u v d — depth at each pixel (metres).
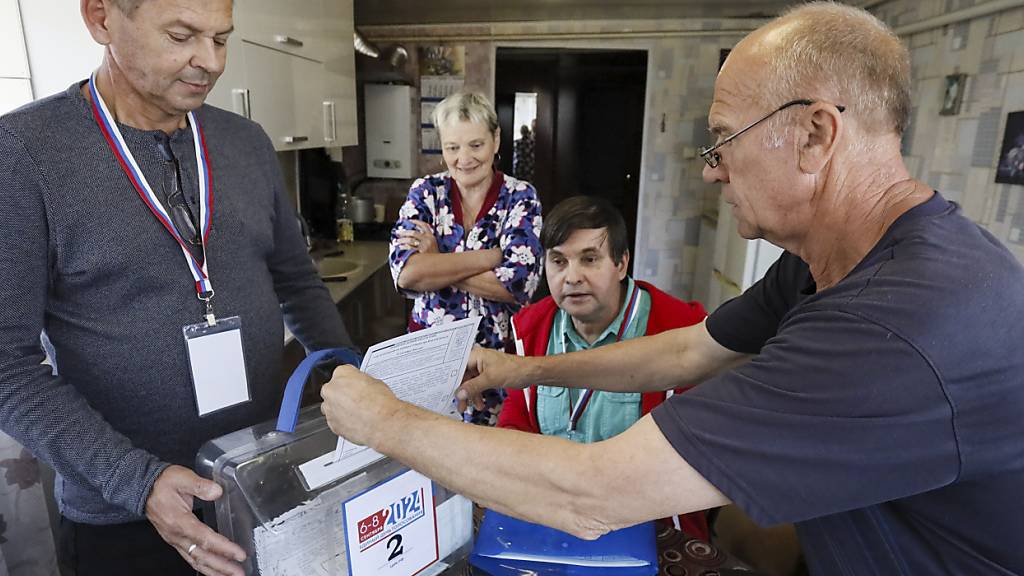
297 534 0.60
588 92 5.39
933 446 0.53
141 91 0.87
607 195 5.62
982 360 0.52
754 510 0.56
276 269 1.24
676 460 0.58
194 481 0.73
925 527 0.61
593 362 1.07
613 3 3.75
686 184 4.55
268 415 1.10
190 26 0.82
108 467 0.78
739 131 0.64
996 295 0.53
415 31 4.32
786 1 3.70
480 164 1.72
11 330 0.82
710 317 1.03
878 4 3.29
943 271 0.54
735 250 3.40
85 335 0.92
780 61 0.61
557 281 1.25
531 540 0.74
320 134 2.82
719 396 0.59
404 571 0.69
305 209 3.57
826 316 0.57
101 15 0.83
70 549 1.00
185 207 0.97
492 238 1.78
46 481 1.40
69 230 0.86
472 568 0.73
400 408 0.64
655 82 4.37
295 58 2.47
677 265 4.70
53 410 0.81
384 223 4.13
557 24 4.28
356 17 4.11
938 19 2.67
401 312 3.70
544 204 5.67
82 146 0.88
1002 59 2.31
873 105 0.60
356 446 0.65
